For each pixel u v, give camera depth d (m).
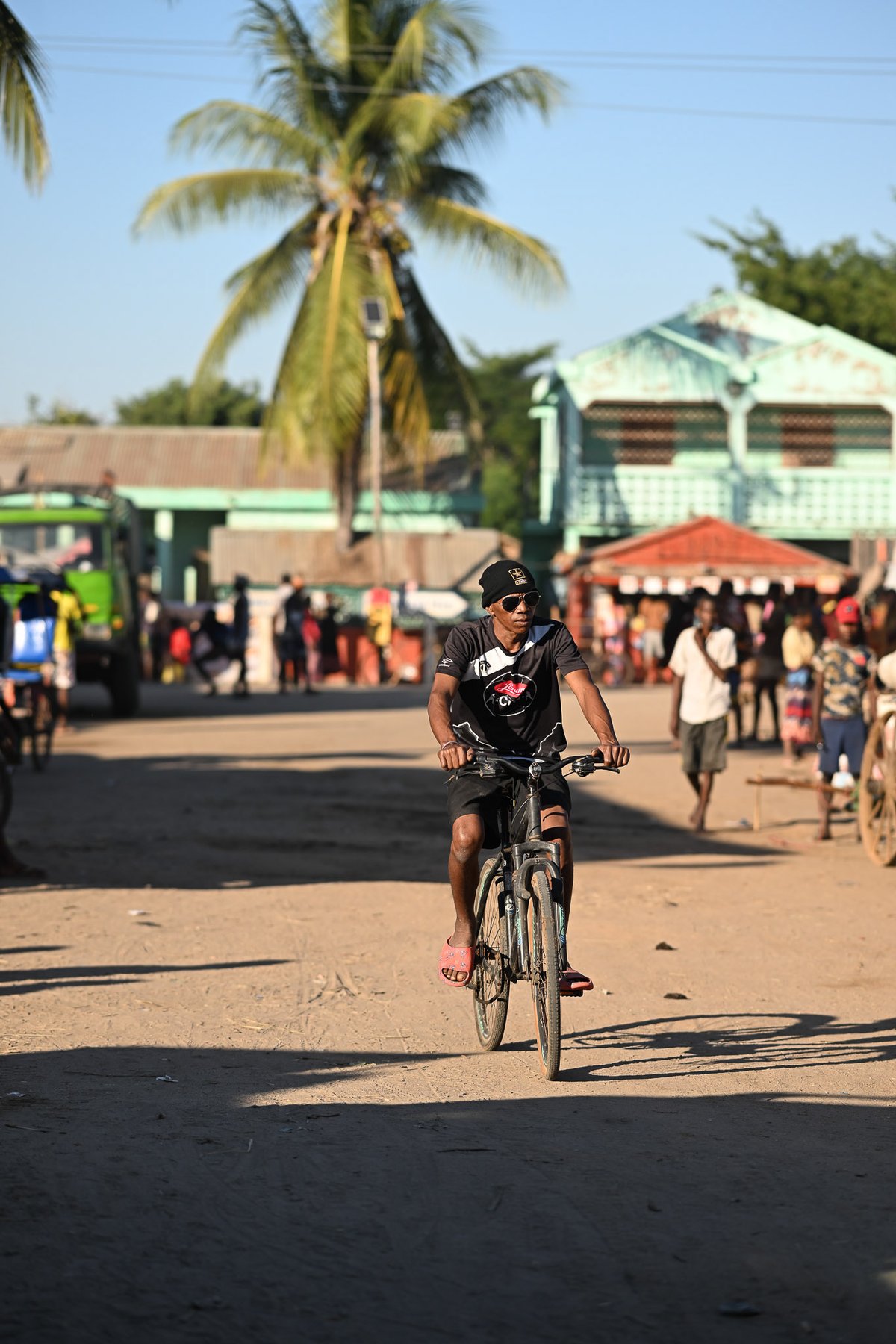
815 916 10.20
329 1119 5.61
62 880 11.18
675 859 12.68
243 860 12.20
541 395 47.94
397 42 39.56
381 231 41.00
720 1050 6.82
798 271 57.09
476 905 6.72
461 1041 6.96
